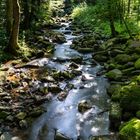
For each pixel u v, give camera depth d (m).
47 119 10.92
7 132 10.04
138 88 10.91
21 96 12.59
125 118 10.33
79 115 11.17
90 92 13.26
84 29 29.00
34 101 12.21
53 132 10.10
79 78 15.02
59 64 17.33
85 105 11.73
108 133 9.80
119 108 10.80
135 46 18.23
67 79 14.82
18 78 14.52
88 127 10.28
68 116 11.12
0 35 19.33
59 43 23.03
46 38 23.20
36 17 28.77
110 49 19.02
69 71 15.80
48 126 10.45
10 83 13.73
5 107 11.46
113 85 13.41
